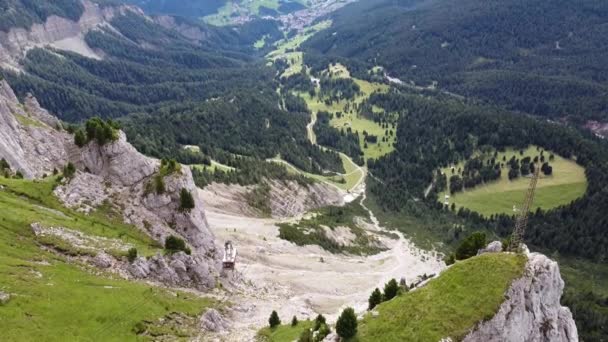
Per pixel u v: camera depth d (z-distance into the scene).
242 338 78.19
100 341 63.59
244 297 105.50
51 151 152.00
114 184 116.31
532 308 71.62
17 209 90.81
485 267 72.50
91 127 119.38
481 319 65.69
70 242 87.75
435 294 68.75
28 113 175.25
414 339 62.56
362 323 65.56
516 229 82.81
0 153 122.00
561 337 75.00
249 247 158.25
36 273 72.75
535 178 84.94
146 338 68.44
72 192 106.81
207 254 116.38
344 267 174.38
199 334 75.81
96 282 77.38
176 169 120.25
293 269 156.50
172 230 113.19
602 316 179.62
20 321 60.19
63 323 63.81
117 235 99.81
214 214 187.75
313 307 127.31
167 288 88.88
